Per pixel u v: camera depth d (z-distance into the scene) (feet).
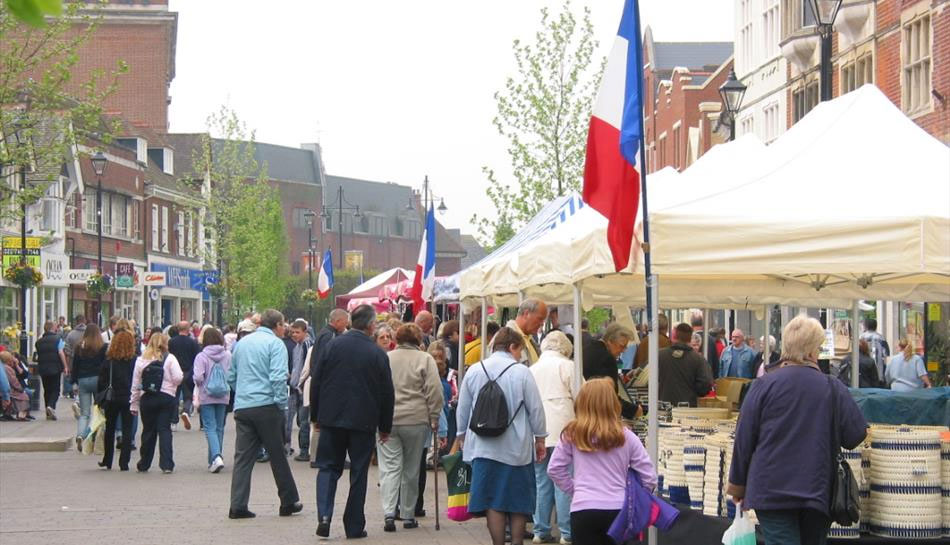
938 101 87.20
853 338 50.21
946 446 31.45
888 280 43.60
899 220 29.71
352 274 393.29
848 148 33.35
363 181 493.36
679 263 30.81
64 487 56.13
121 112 226.58
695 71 188.75
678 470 34.91
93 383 71.61
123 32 227.81
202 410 62.18
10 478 59.88
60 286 157.17
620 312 65.10
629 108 31.04
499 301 73.31
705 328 68.80
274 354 46.32
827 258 30.09
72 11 93.91
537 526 41.14
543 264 41.11
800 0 116.98
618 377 42.27
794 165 32.96
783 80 124.98
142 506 49.73
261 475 61.26
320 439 41.83
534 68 128.98
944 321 81.87
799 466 25.68
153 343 62.13
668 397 49.26
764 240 30.37
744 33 139.74
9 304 136.26
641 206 31.53
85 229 170.91
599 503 28.63
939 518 31.22
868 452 31.60
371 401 41.57
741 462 26.50
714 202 31.30
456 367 63.21
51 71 94.07
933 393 34.83
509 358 36.06
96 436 64.80
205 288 223.71
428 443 48.19
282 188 428.56
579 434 28.91
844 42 105.91
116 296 185.16
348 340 41.78
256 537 41.96
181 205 224.33
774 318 111.24
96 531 43.24
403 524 44.68
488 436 35.29
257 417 46.03
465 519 38.65
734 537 27.99
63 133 96.27
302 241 436.35
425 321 60.18
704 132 159.22
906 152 33.06
